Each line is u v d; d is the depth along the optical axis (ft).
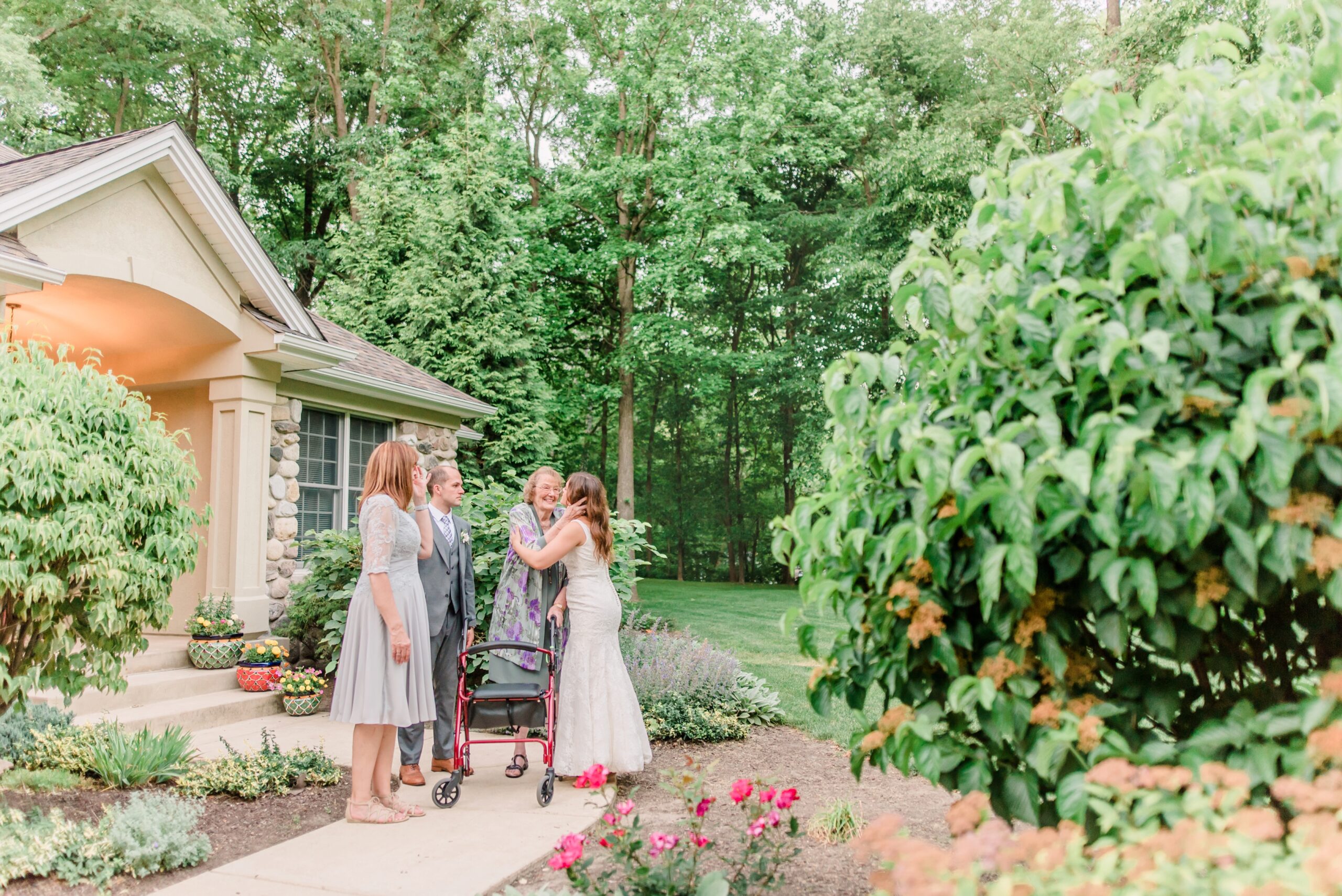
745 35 60.44
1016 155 52.54
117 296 23.61
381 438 34.96
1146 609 6.11
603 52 64.59
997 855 5.64
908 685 7.59
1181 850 5.23
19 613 12.64
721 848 12.53
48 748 15.81
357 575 25.22
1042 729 6.63
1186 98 7.00
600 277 67.05
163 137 22.71
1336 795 5.15
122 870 11.40
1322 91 7.04
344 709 13.69
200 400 27.99
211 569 26.55
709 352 62.54
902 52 64.80
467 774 16.63
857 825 13.07
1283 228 6.35
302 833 13.52
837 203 70.90
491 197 52.90
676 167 58.70
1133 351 6.57
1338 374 5.51
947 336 7.69
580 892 9.50
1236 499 5.98
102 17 57.82
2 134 54.60
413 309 50.29
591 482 16.16
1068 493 6.43
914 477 7.34
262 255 26.20
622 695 15.85
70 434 13.08
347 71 71.77
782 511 91.97
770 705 23.16
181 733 18.80
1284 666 7.45
